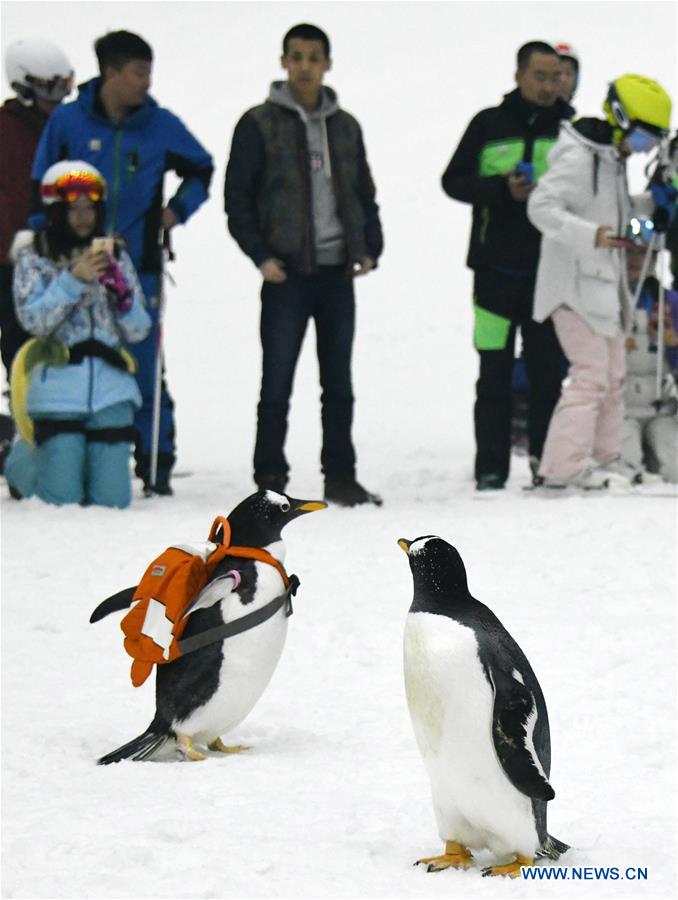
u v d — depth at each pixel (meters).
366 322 40.91
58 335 15.75
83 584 11.95
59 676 9.45
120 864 5.80
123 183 16.69
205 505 16.14
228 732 7.97
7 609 11.20
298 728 8.02
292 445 25.19
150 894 5.48
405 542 5.57
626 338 17.36
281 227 16.03
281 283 16.12
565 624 10.23
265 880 5.57
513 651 5.38
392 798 6.66
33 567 12.51
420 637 5.38
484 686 5.28
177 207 16.89
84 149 16.62
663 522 13.86
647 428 17.53
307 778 7.02
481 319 16.78
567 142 16.03
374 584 11.66
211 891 5.46
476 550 12.88
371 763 7.28
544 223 15.80
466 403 30.53
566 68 18.17
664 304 17.58
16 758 7.52
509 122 16.77
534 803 5.45
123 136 16.67
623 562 12.20
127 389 15.88
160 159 16.83
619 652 9.46
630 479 16.98
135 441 17.05
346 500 15.84
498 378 16.86
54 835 6.19
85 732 8.05
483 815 5.47
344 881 5.54
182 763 7.34
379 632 10.19
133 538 13.70
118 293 15.65
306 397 32.00
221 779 7.00
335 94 16.45
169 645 7.38
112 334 15.84
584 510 14.67
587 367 16.11
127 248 16.78
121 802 6.64
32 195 16.69
